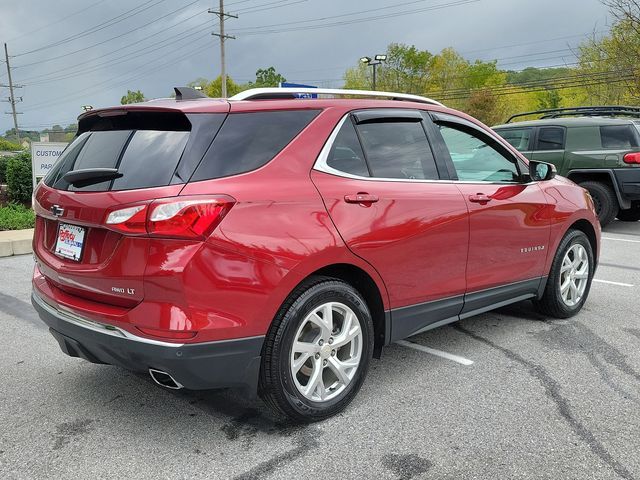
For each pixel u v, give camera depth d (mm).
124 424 3150
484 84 69438
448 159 3883
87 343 2938
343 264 3139
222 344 2684
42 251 3316
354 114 3424
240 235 2701
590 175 10172
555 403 3371
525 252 4387
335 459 2771
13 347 4449
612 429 3055
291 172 3004
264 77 81062
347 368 3234
